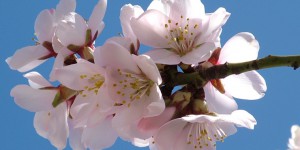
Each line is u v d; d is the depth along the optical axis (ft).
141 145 0.71
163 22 0.71
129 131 0.65
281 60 0.62
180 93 0.67
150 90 0.67
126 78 0.67
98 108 0.67
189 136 0.69
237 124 0.65
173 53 0.70
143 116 0.65
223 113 0.72
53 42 0.72
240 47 0.72
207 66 0.69
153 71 0.64
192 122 0.67
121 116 0.65
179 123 0.67
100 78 0.68
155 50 0.70
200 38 0.71
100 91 0.65
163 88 0.68
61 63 0.70
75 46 0.71
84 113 0.67
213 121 0.63
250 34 0.72
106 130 0.72
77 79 0.67
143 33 0.70
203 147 0.70
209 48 0.69
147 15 0.69
